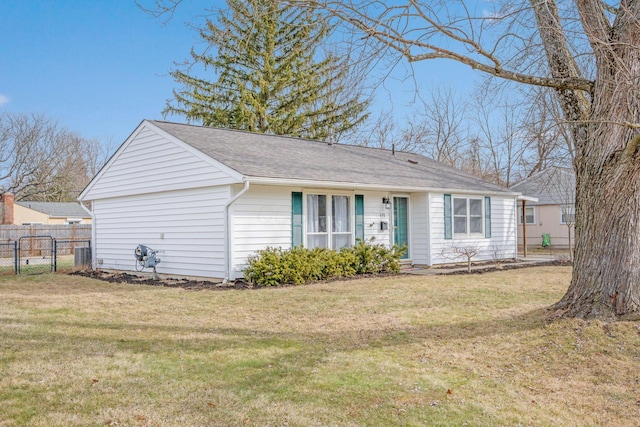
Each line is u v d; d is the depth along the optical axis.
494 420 3.73
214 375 4.61
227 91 23.75
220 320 7.02
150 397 4.06
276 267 10.34
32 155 35.69
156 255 12.76
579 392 4.33
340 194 12.84
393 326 6.48
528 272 12.66
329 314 7.32
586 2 5.55
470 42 5.61
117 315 7.39
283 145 14.45
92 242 15.30
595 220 5.86
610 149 5.67
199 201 11.55
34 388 4.23
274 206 11.45
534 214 25.62
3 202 29.84
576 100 6.22
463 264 15.30
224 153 11.53
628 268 5.68
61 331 6.31
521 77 5.84
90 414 3.70
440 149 30.44
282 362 5.00
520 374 4.72
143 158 13.15
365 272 12.40
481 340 5.69
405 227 14.76
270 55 21.11
